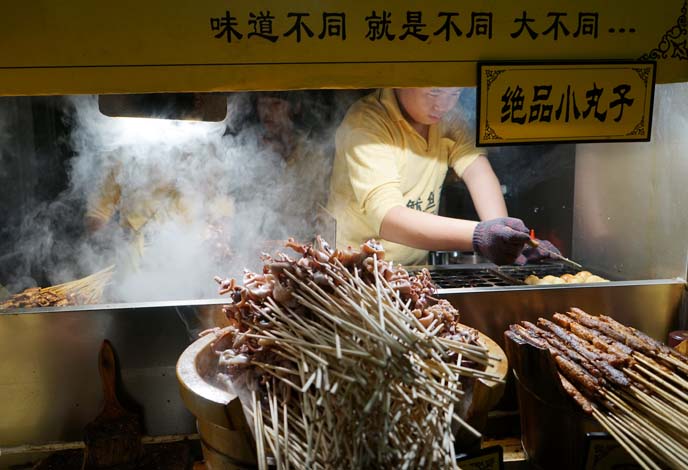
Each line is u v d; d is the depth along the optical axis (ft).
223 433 4.18
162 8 4.91
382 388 3.80
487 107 5.50
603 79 5.62
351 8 5.12
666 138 7.30
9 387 5.81
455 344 4.40
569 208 9.78
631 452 4.64
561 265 9.38
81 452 5.80
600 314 6.86
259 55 5.11
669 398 5.04
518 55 5.44
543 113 5.61
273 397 4.61
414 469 3.88
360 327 4.50
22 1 4.76
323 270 5.10
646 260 7.94
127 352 5.93
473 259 9.93
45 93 4.98
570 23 5.43
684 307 6.98
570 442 5.17
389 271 5.35
